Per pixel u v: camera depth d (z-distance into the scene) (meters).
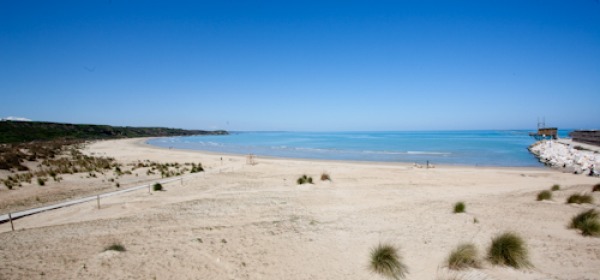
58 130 94.69
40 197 15.69
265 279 5.40
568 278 5.11
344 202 13.17
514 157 40.62
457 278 5.22
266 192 15.91
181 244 7.16
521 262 5.71
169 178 22.41
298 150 61.00
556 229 7.98
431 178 21.12
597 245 6.64
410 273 5.59
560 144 52.00
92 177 22.44
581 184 17.92
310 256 6.50
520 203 11.70
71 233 8.59
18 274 5.36
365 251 6.78
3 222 11.52
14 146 44.47
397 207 11.73
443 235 7.72
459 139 98.19
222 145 83.44
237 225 9.23
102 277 5.26
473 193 15.00
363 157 43.94
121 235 8.13
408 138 112.12
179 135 197.62
